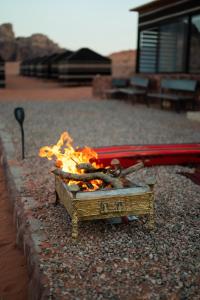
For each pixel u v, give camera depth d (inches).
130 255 155.3
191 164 295.3
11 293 152.9
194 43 625.3
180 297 127.3
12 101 834.2
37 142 382.0
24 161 305.9
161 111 625.6
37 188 238.2
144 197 174.7
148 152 286.7
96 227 182.9
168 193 231.3
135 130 448.5
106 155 274.4
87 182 188.7
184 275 140.3
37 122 516.7
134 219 186.9
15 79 1924.2
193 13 607.8
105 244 164.9
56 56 1685.5
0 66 1296.8
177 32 674.2
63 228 179.8
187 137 405.4
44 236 170.4
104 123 504.1
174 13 657.0
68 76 1318.9
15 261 174.6
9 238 199.9
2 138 393.1
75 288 131.1
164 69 723.4
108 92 810.8
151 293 129.1
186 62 636.1
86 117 564.7
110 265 147.3
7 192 267.6
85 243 165.6
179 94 613.9
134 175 264.8
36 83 1600.6
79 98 914.7
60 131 446.6
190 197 225.3
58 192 201.0
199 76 556.7
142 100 740.0
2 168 328.2
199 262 150.5
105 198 169.5
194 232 177.6
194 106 573.9
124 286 133.1
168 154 287.9
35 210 201.0
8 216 229.8
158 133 428.1
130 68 2669.8
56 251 157.0
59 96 981.8
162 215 197.6
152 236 173.3
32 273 149.2
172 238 171.2
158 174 269.3
